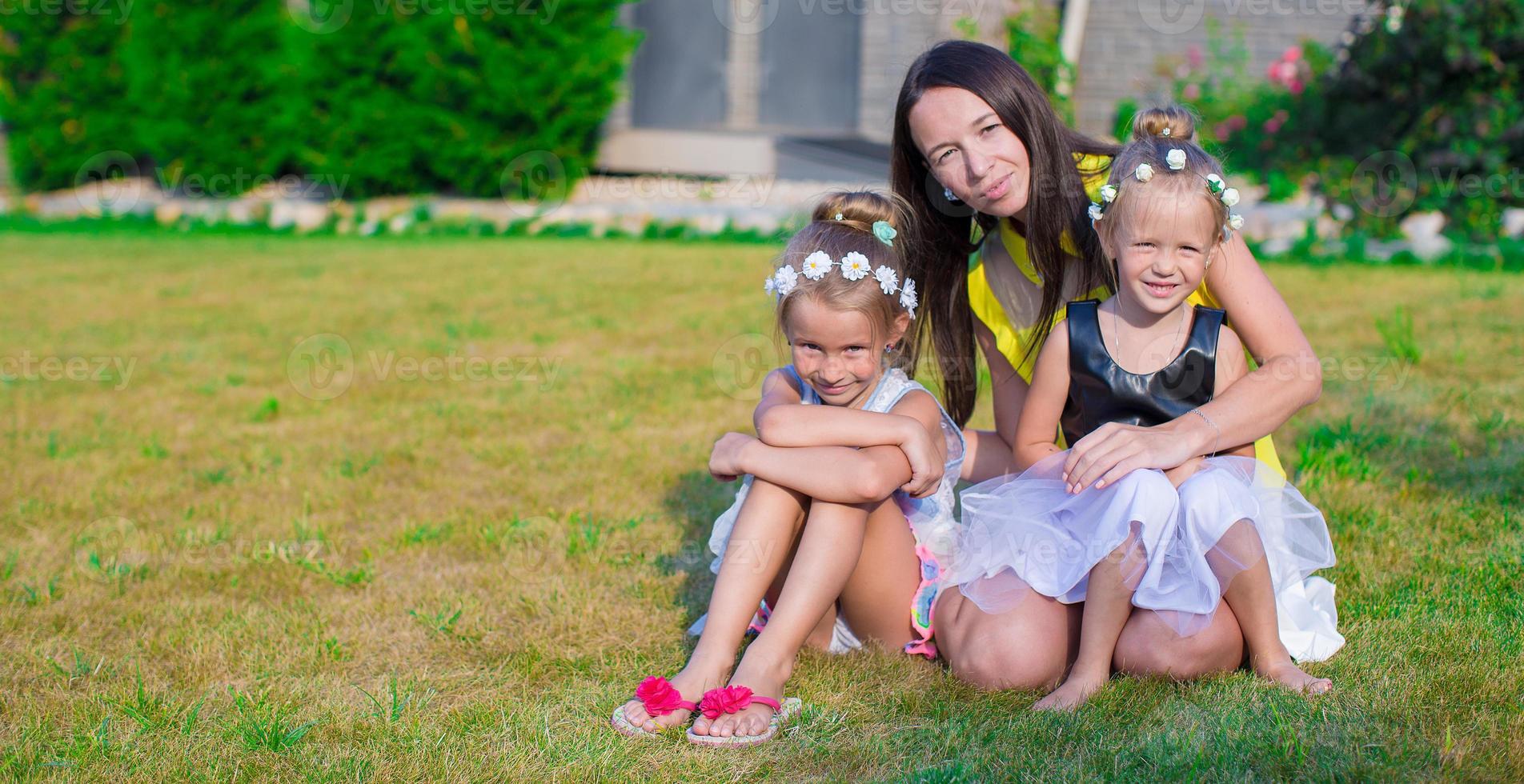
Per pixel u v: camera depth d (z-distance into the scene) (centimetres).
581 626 246
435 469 366
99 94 1102
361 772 187
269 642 240
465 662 231
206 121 1050
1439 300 571
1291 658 213
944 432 234
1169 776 177
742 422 412
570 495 336
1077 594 212
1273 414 212
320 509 330
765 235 903
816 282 210
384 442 398
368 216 1005
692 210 948
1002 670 210
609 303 637
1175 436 206
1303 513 219
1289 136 845
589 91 1005
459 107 1005
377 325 595
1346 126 809
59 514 326
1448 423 372
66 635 246
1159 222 201
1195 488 202
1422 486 312
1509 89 748
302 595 266
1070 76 916
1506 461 331
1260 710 194
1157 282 206
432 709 210
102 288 704
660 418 420
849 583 220
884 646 227
